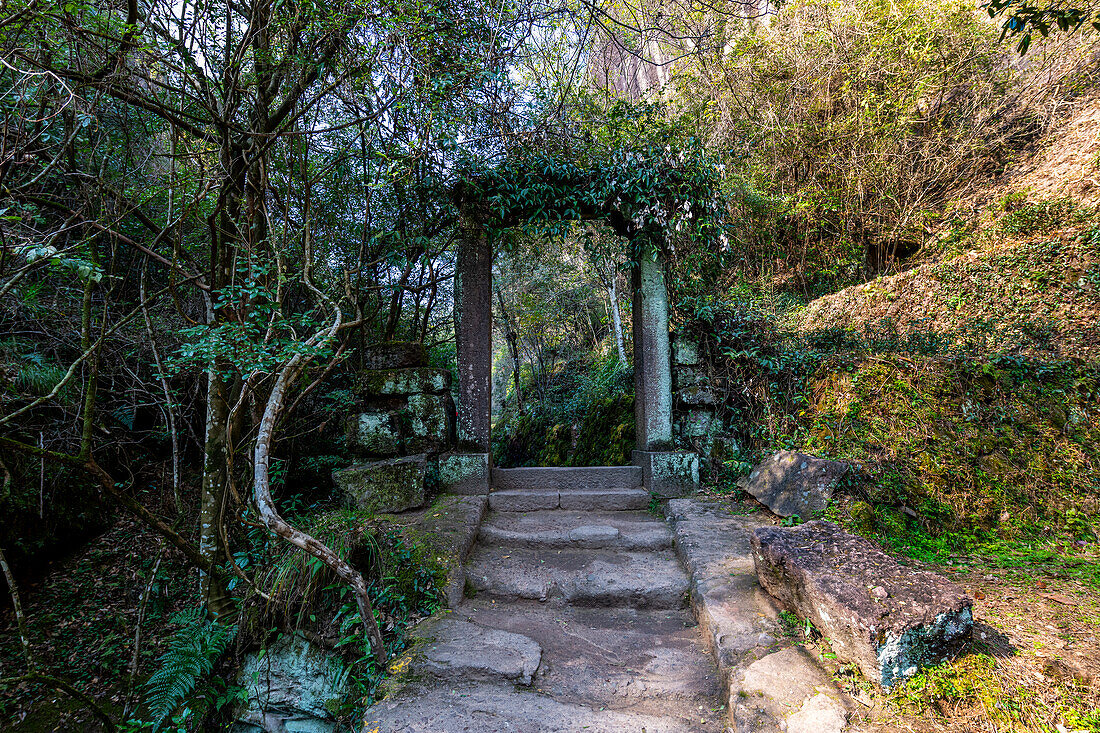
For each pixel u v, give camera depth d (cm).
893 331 546
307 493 488
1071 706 170
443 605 307
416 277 509
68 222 302
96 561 409
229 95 302
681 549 355
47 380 382
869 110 693
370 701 246
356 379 461
